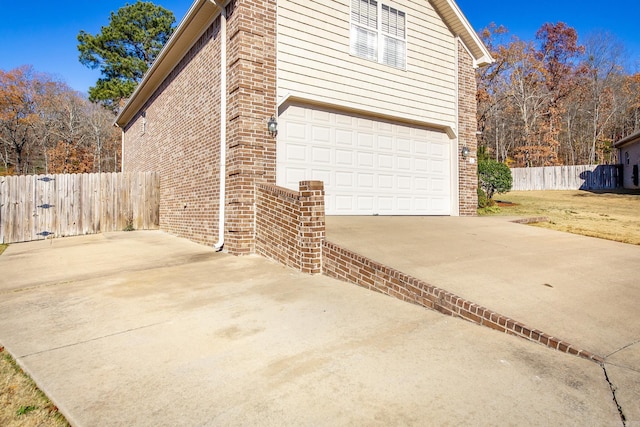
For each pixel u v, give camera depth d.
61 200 11.30
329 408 2.22
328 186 8.62
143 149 14.12
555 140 33.06
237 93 7.08
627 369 2.65
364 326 3.46
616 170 23.56
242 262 6.33
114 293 4.72
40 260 7.27
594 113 34.62
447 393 2.36
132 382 2.57
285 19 7.74
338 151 8.78
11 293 4.91
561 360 2.79
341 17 8.64
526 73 33.44
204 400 2.34
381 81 9.29
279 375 2.62
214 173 8.11
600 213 12.41
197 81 9.09
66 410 2.26
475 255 5.53
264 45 7.36
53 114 31.89
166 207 11.56
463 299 3.71
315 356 2.89
